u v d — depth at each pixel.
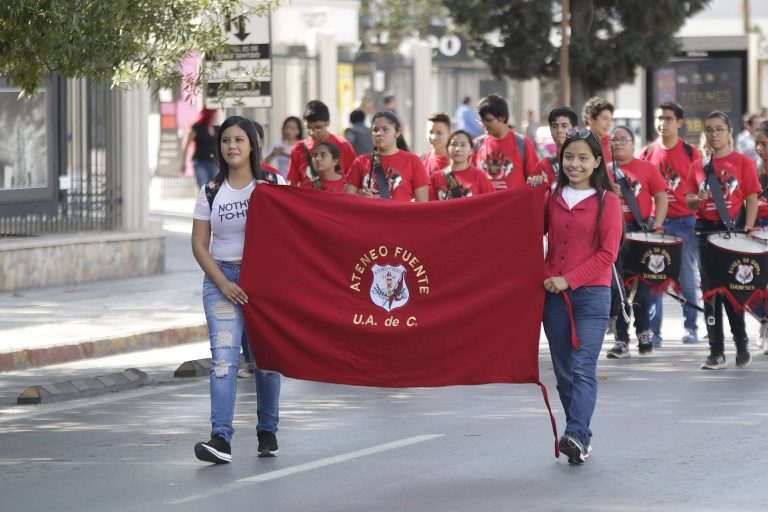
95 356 17.44
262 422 11.50
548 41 37.19
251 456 11.58
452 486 10.40
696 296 18.14
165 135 41.00
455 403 13.96
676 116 17.77
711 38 37.19
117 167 23.91
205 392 15.09
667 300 22.98
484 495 10.12
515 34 37.25
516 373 10.88
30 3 14.34
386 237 10.91
